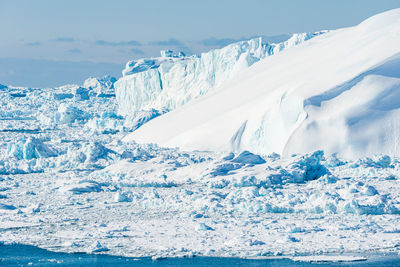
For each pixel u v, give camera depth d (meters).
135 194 165.50
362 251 101.62
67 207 150.50
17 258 99.44
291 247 104.50
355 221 126.75
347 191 154.88
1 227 123.94
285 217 132.88
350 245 105.38
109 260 97.69
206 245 106.50
